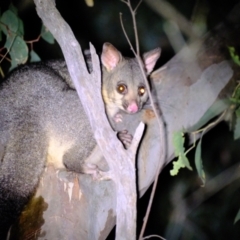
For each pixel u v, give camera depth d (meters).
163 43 14.49
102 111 6.49
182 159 6.83
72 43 6.70
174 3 14.80
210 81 8.62
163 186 13.23
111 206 7.14
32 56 10.16
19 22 9.76
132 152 6.33
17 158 7.67
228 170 12.82
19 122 7.93
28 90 8.26
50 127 8.21
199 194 12.89
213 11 13.07
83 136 8.45
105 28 15.12
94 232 7.07
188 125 8.25
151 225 13.12
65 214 7.11
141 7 14.73
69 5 15.16
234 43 9.15
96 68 6.52
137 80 9.06
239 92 8.23
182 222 12.70
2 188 7.35
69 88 8.68
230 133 13.51
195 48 9.16
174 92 8.49
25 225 7.01
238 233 12.97
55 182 7.34
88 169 8.22
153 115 8.23
